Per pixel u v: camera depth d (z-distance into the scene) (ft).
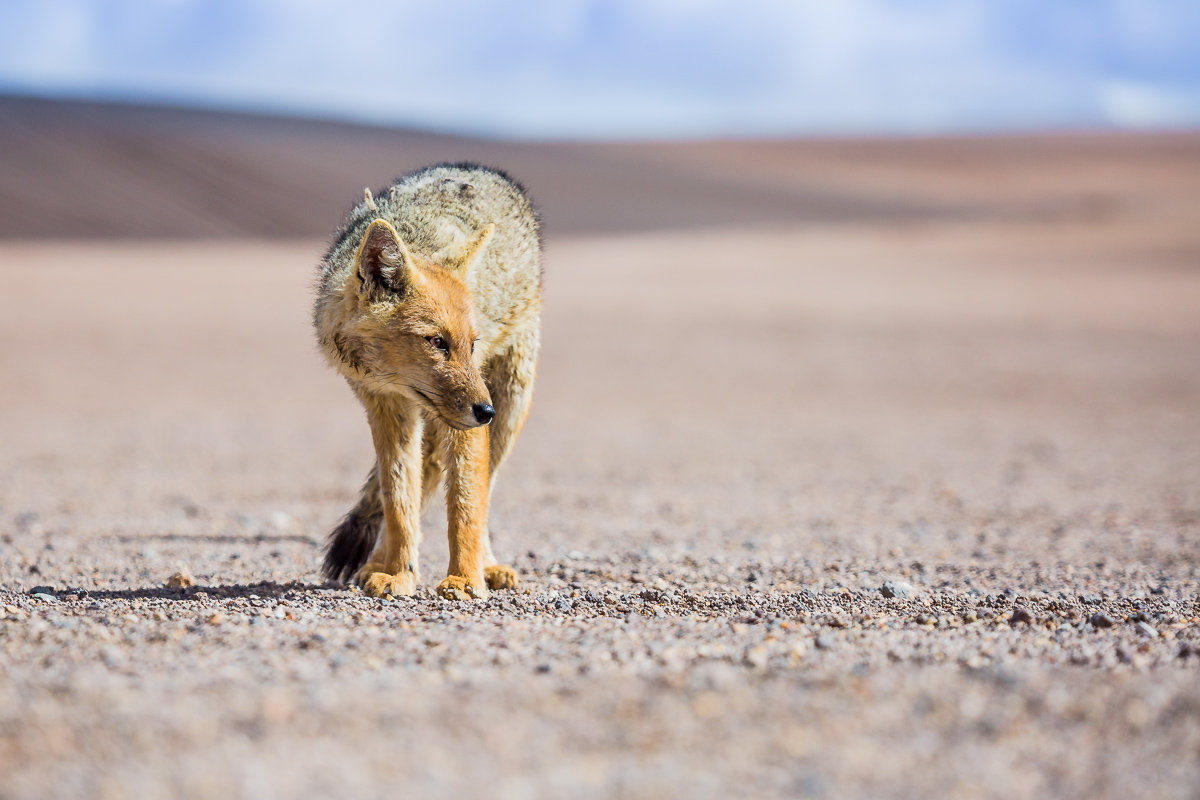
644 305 154.10
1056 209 352.28
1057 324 138.21
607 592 28.86
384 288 27.32
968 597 28.37
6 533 39.83
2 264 174.91
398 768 14.19
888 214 364.38
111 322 127.03
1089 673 18.10
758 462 65.16
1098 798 13.80
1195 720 15.92
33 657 18.83
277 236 250.37
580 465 62.90
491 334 29.89
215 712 15.76
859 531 43.27
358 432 75.20
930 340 127.34
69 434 71.10
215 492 52.54
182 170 297.53
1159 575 33.40
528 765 14.39
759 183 437.99
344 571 30.81
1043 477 60.34
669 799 13.55
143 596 27.04
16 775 13.75
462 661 18.98
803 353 118.83
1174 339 126.62
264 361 108.37
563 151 507.71
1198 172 522.88
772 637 21.33
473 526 29.12
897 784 14.03
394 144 435.53
